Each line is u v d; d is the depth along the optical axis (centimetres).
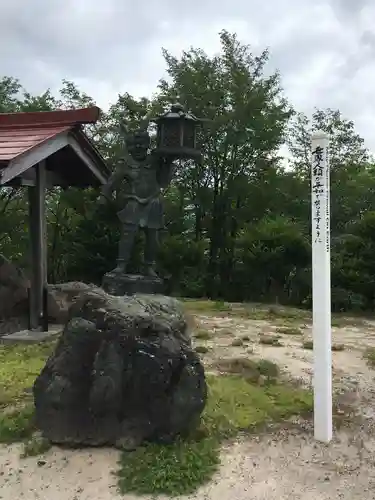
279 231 1508
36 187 896
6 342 824
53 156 944
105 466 421
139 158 858
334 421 527
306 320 1134
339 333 1019
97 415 446
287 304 1516
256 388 615
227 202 1758
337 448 466
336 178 1856
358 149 1953
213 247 1762
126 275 851
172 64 1786
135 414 447
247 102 1672
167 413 443
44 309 889
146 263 874
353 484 404
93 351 457
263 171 1748
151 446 437
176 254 1565
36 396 464
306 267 1500
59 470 417
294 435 491
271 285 1580
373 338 967
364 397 608
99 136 1742
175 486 392
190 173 1758
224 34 1762
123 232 859
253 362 712
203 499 379
